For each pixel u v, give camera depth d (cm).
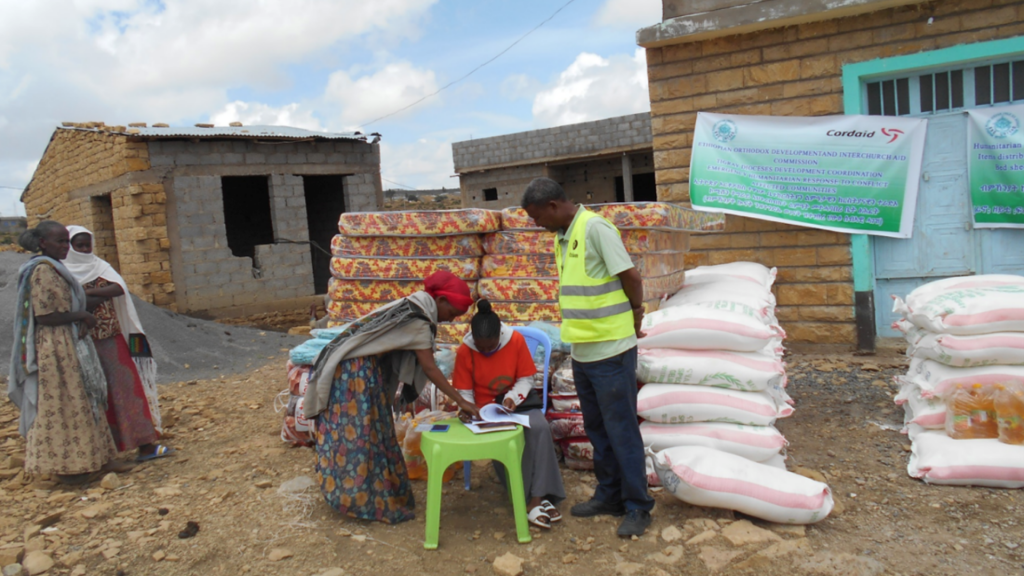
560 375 425
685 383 397
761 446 379
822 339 678
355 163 1471
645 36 697
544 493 350
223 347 924
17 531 354
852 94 645
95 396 425
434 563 319
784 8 633
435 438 334
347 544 336
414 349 353
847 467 411
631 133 1856
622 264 317
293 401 479
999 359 394
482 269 491
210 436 529
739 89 685
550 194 334
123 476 441
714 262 719
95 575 312
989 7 590
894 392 546
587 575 305
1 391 673
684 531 334
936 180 642
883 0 598
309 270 1402
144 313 916
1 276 948
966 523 331
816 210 666
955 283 447
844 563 293
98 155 1322
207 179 1270
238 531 351
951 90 630
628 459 330
